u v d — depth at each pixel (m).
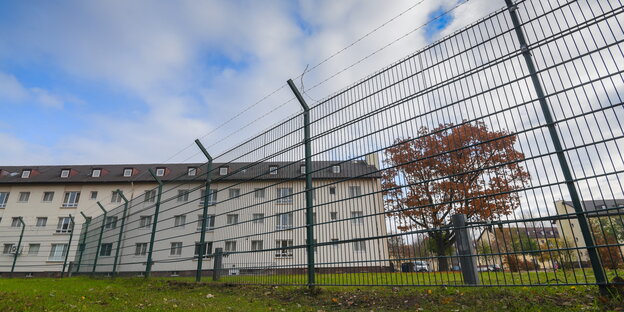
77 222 26.47
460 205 3.66
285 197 5.09
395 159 3.91
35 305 3.86
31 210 27.03
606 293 2.54
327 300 3.89
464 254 3.54
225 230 6.04
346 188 4.26
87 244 12.72
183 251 6.98
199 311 3.45
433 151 3.68
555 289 3.31
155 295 5.07
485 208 3.40
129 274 8.79
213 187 6.71
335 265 4.11
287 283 4.66
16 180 28.20
